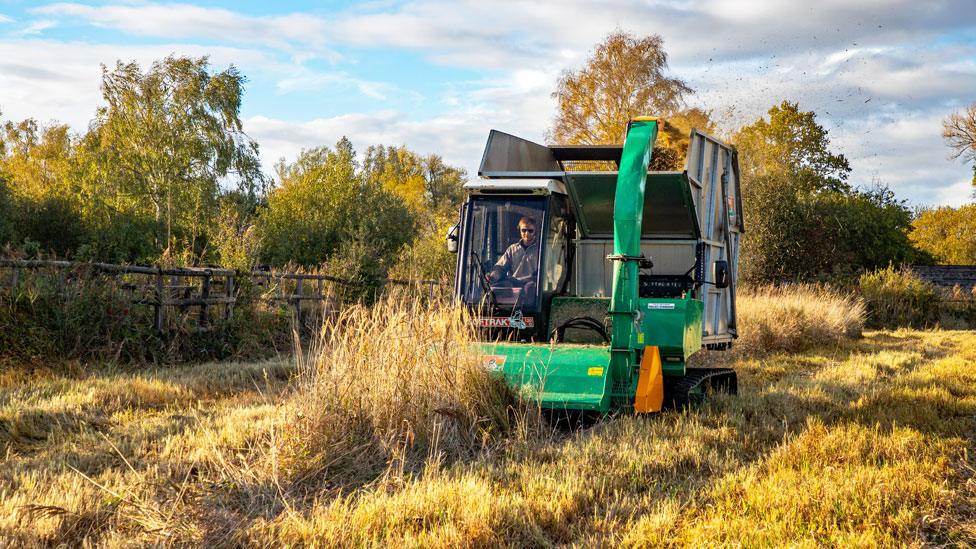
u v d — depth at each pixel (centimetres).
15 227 2512
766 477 580
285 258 3500
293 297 1566
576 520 498
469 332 814
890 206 4275
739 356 1462
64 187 3488
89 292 1155
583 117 4425
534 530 470
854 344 1823
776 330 1634
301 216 3931
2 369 1005
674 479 584
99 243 1409
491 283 862
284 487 558
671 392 818
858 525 484
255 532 466
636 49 4353
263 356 1345
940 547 464
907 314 2839
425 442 660
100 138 3553
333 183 4103
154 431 718
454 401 699
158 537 455
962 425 798
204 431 688
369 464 618
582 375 759
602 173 910
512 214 877
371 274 1822
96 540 462
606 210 958
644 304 788
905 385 1061
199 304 1306
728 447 678
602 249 992
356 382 686
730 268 1109
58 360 1082
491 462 625
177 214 3111
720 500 528
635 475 580
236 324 1359
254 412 795
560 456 637
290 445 606
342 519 474
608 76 4353
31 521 476
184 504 506
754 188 3547
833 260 3681
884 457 648
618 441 674
